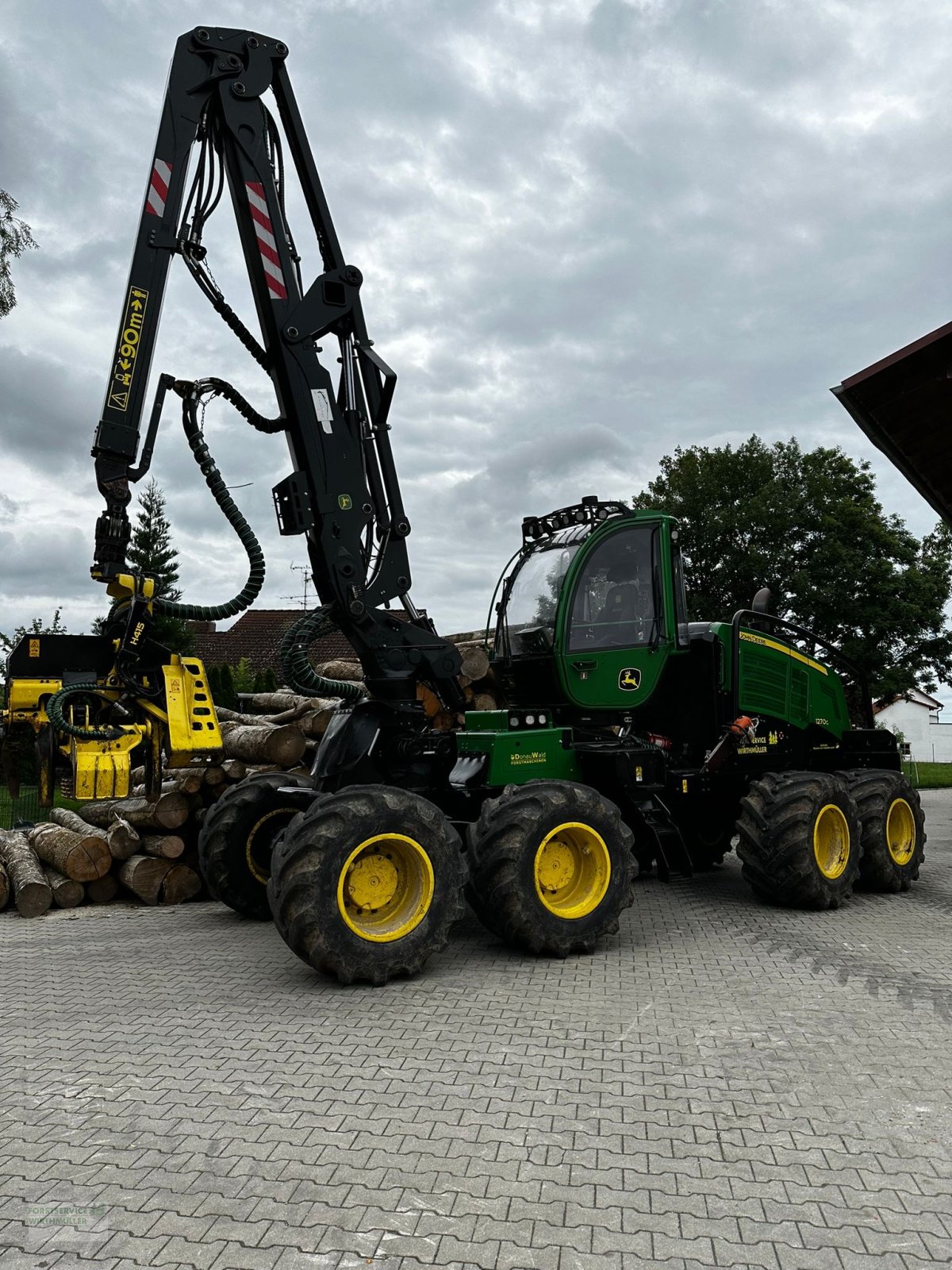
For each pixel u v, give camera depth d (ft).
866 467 89.25
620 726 23.09
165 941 20.39
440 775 20.51
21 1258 8.20
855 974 17.16
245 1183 9.45
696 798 25.89
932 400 29.37
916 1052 13.08
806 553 86.69
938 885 27.07
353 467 19.47
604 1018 14.57
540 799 18.20
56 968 18.10
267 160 19.17
